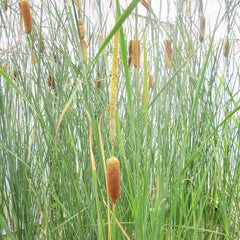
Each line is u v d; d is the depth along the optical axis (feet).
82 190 3.63
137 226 2.39
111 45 4.13
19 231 3.91
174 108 3.00
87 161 3.52
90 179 3.37
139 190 2.34
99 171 3.33
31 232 4.00
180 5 3.04
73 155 3.62
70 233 4.00
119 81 4.05
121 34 1.50
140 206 2.36
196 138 4.04
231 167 4.88
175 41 2.88
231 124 4.97
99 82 3.54
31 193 4.18
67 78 3.61
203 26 3.72
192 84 3.91
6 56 3.74
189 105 4.09
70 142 3.52
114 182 1.88
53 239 3.71
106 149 3.33
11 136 3.70
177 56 3.22
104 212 3.45
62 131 3.68
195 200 3.09
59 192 3.92
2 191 3.80
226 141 4.92
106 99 3.41
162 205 2.64
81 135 3.90
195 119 3.89
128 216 3.84
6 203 4.01
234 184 4.35
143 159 3.51
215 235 4.16
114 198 1.96
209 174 4.55
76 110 3.76
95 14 3.80
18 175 3.93
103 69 3.66
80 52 2.50
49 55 3.74
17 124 4.02
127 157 3.49
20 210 3.92
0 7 3.72
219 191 4.39
